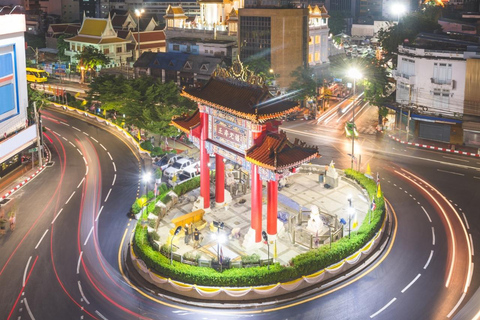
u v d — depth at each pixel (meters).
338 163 81.94
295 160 48.94
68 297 46.56
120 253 54.22
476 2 146.62
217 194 62.75
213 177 71.12
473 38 102.81
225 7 157.50
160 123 84.06
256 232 53.62
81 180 74.50
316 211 55.06
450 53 87.88
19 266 51.41
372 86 104.25
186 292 46.97
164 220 60.47
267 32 119.88
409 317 43.47
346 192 68.38
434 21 127.81
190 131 60.09
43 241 56.41
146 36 179.25
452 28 126.00
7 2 81.88
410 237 57.34
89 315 44.12
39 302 45.75
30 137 77.31
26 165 80.75
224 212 62.06
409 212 63.91
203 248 53.97
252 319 43.66
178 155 81.31
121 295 47.12
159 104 92.19
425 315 43.69
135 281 49.34
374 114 114.56
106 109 101.81
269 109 49.78
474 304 44.88
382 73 106.75
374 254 53.50
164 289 47.94
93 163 82.00
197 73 129.75
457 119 88.62
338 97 132.12
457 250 54.28
